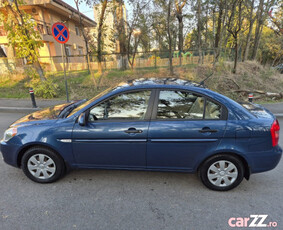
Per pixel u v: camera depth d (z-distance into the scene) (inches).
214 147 101.3
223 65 471.2
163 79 124.2
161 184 116.6
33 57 373.7
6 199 102.9
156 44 692.1
